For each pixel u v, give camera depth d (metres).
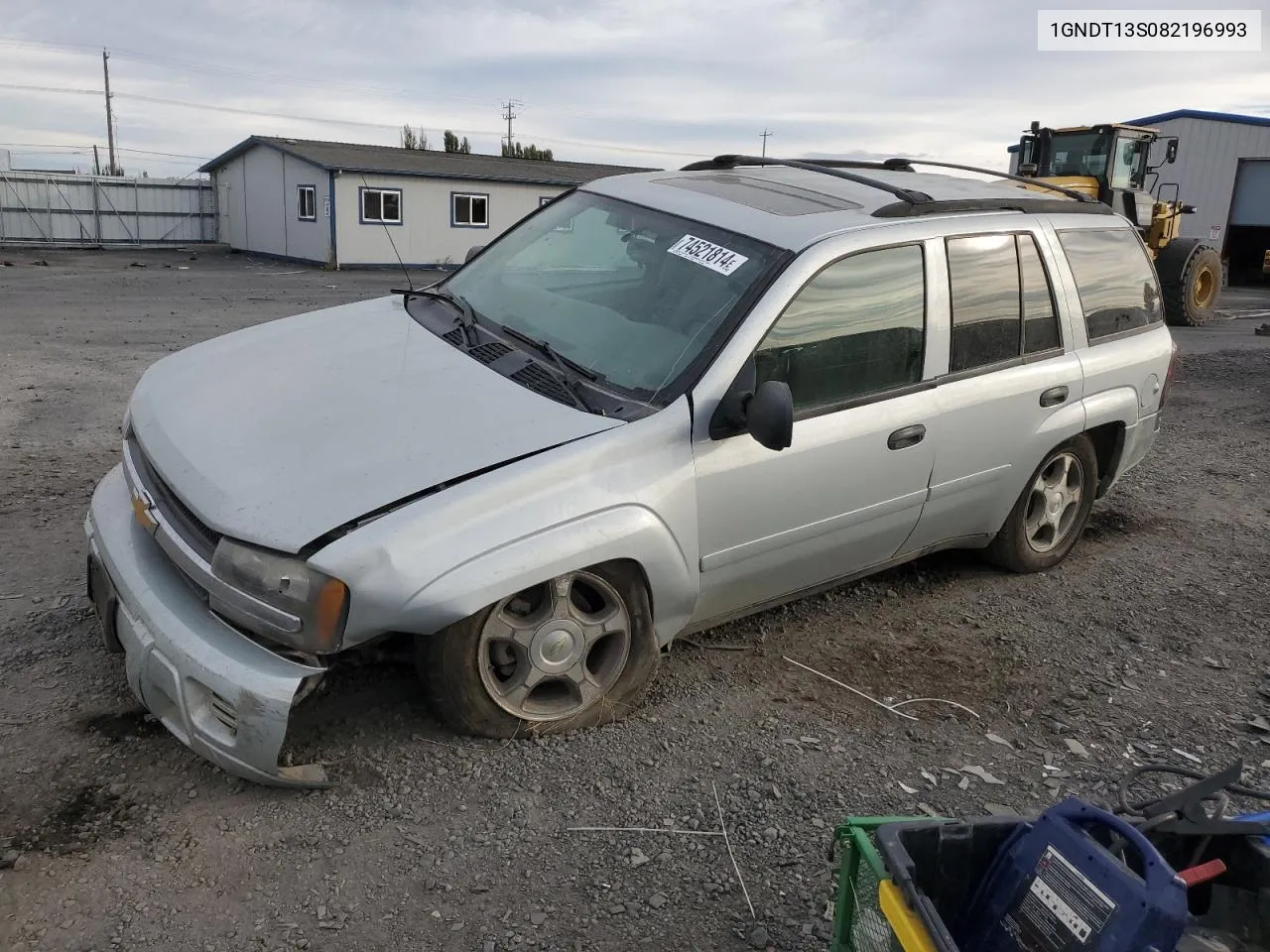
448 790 3.13
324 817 2.98
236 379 3.74
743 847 3.00
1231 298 25.28
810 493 3.83
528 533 3.09
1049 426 4.79
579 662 3.43
